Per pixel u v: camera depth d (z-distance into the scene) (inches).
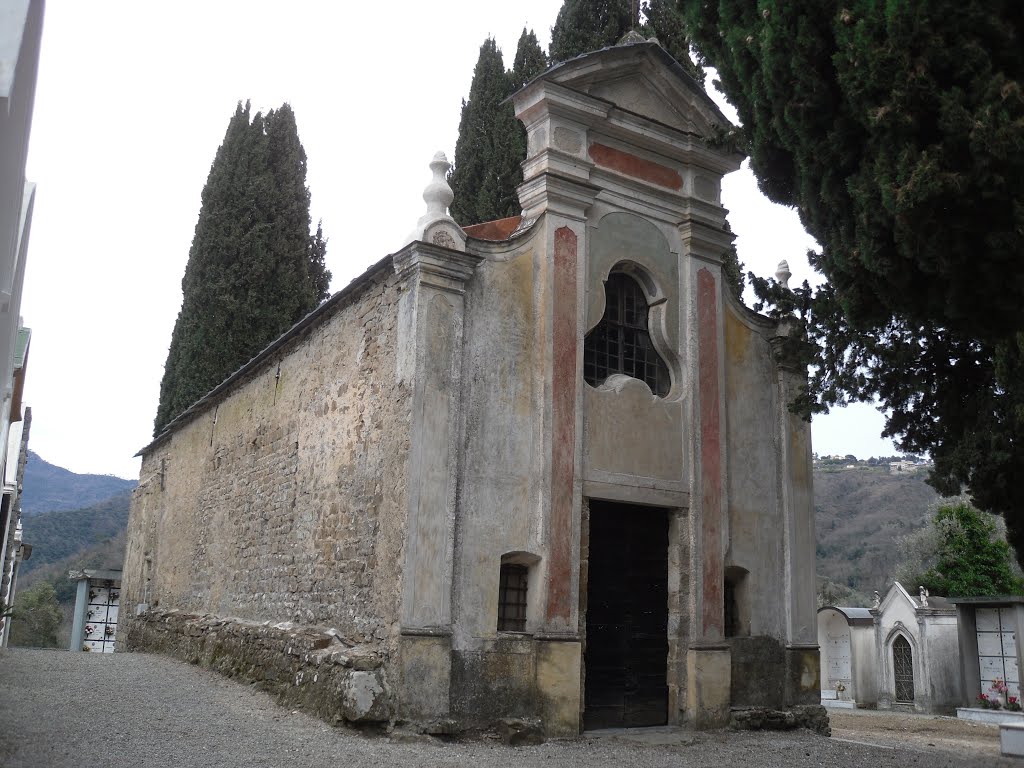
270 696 440.5
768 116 366.3
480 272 414.9
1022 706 731.4
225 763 288.2
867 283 345.4
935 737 513.7
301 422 524.7
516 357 417.1
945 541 1115.9
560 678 392.2
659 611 450.9
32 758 275.1
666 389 478.0
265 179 1050.1
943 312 333.7
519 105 462.9
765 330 516.7
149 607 829.2
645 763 342.6
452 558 378.9
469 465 394.0
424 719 358.0
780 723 457.4
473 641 378.9
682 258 488.1
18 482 858.8
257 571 561.3
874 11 300.2
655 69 486.6
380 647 376.2
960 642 797.2
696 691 434.9
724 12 377.4
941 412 410.6
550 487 407.8
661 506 451.8
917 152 295.9
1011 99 278.7
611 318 466.3
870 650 898.7
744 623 473.4
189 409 765.3
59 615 1488.7
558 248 436.1
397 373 402.6
